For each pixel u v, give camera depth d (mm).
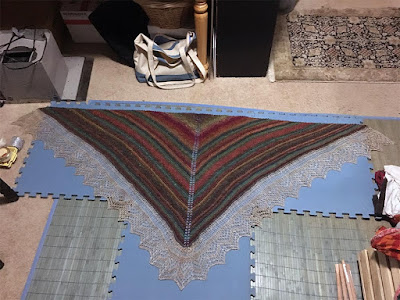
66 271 1486
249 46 1866
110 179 1685
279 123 1846
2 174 1721
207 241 1524
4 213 1622
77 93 1979
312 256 1505
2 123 1882
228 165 1711
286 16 2271
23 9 2074
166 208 1604
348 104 1928
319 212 1599
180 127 1839
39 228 1588
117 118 1876
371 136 1786
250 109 1917
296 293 1432
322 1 2338
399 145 1766
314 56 2098
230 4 1668
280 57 2094
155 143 1788
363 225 1566
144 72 1965
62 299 1431
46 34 1812
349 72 2029
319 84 2004
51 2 2102
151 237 1541
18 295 1444
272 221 1578
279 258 1500
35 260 1513
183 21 1972
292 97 1962
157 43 2006
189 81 2000
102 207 1625
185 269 1469
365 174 1686
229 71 2014
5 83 1831
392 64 2055
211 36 1948
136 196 1636
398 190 1531
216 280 1448
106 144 1788
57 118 1879
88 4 2023
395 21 2236
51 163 1742
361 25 2225
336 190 1644
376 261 1332
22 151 1787
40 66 1743
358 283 1438
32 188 1677
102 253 1521
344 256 1502
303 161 1712
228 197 1623
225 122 1853
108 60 2119
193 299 1411
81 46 2178
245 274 1462
